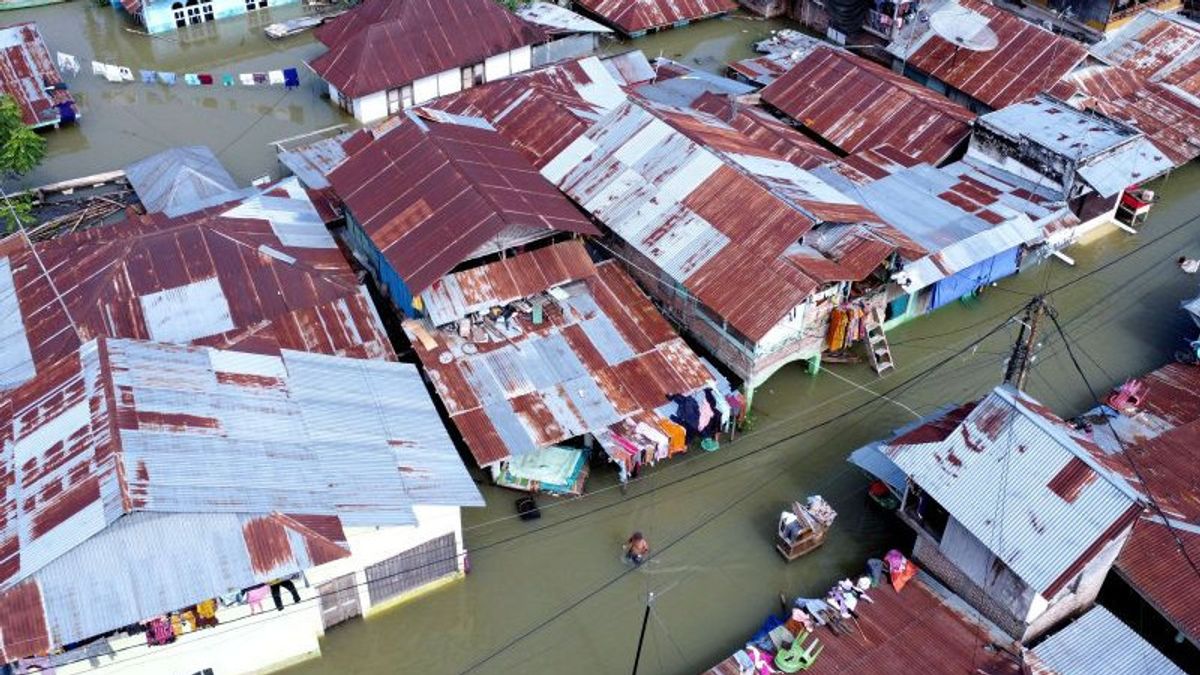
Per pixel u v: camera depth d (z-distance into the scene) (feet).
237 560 87.15
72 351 113.29
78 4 226.38
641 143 145.07
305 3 229.45
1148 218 169.68
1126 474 110.83
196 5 217.15
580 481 119.14
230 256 124.47
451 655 102.68
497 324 124.47
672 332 127.34
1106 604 107.04
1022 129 155.02
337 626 103.81
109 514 85.15
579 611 107.34
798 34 216.54
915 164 159.53
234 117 188.34
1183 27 194.29
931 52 193.36
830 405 132.36
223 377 104.12
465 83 196.54
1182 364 132.87
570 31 207.51
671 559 112.78
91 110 188.24
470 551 112.27
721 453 125.08
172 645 92.22
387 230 128.57
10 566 84.48
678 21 219.61
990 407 103.24
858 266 125.29
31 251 129.70
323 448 100.32
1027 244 146.00
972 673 94.73
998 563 97.66
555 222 127.54
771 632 99.96
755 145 152.87
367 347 120.67
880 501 116.16
